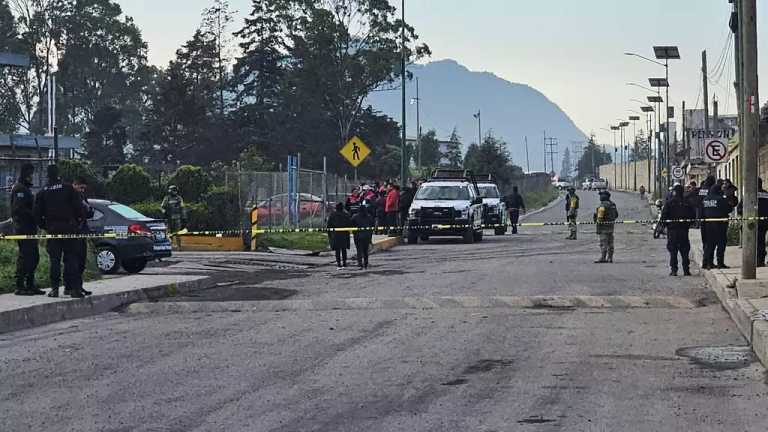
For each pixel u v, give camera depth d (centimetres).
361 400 912
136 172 3803
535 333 1320
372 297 1742
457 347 1209
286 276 2247
